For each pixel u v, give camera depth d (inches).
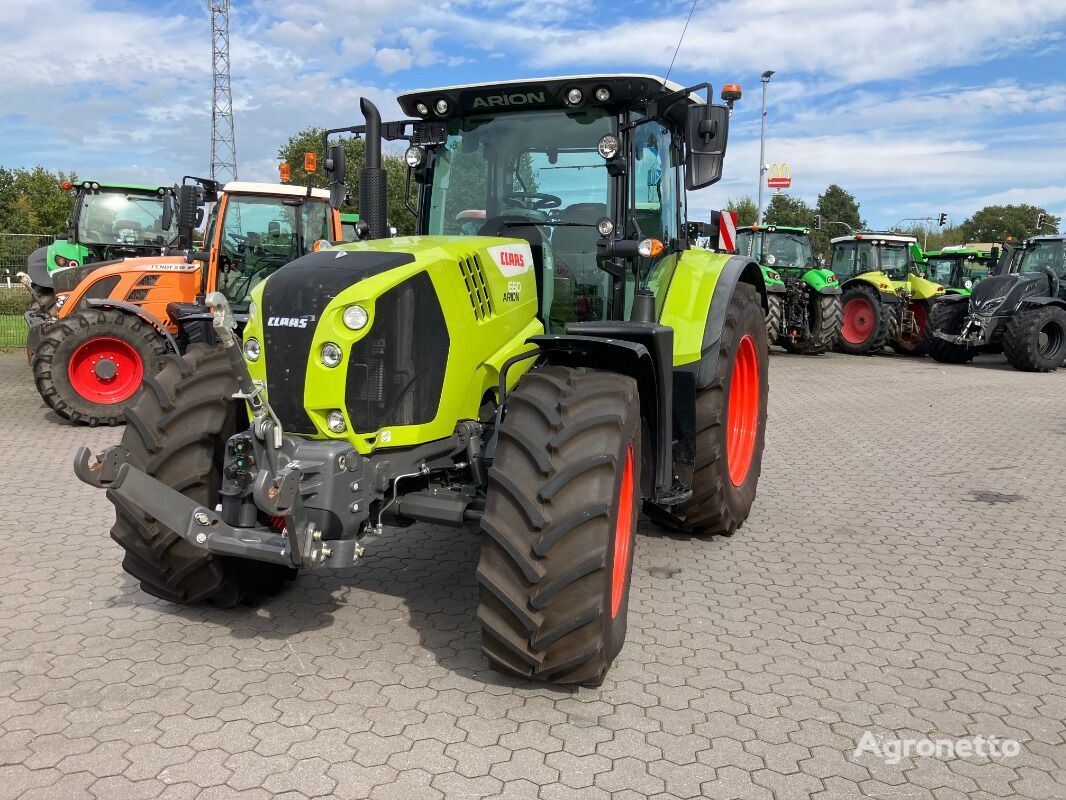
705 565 181.2
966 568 181.0
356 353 124.7
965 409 395.5
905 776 105.3
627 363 137.3
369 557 180.9
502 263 146.6
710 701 122.3
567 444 117.6
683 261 188.1
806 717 118.6
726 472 186.9
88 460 112.1
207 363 140.5
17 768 101.7
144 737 108.9
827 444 313.0
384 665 130.3
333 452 119.6
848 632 147.5
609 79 152.9
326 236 385.1
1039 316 543.2
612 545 116.6
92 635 138.8
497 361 142.5
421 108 167.5
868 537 202.1
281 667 128.9
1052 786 104.2
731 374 183.2
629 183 160.4
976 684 129.3
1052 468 275.7
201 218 360.8
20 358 526.6
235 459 123.7
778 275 641.0
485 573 116.1
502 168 165.6
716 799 99.7
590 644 115.4
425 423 131.4
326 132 175.0
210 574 139.2
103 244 446.3
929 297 671.8
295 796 97.7
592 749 109.0
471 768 104.1
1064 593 167.3
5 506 212.4
